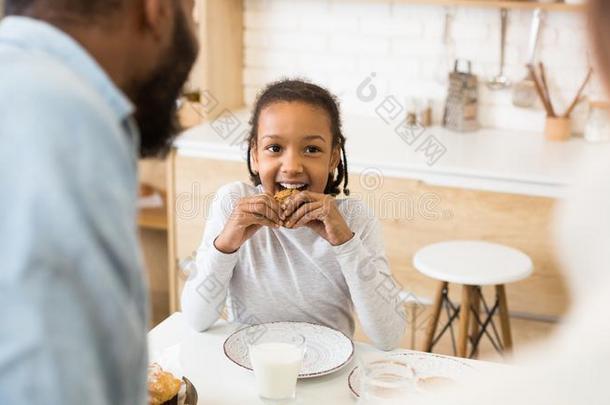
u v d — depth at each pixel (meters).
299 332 1.69
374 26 3.47
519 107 3.37
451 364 1.57
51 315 0.70
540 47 3.32
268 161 1.75
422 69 3.46
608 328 0.56
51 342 0.70
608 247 0.55
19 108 0.73
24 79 0.74
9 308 0.69
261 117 1.76
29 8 0.84
